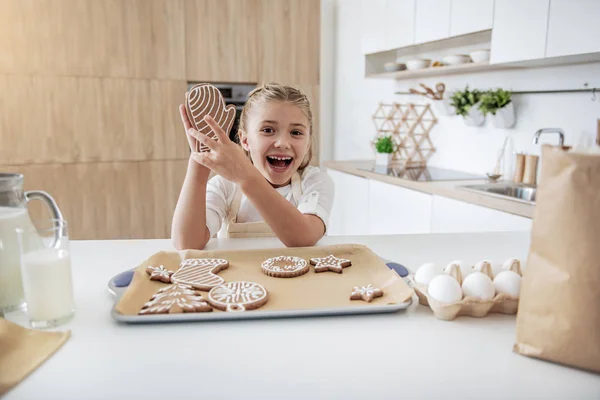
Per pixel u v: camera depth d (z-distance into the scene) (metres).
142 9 3.14
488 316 0.67
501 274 0.69
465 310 0.67
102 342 0.58
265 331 0.62
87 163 3.14
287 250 0.91
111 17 3.07
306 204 1.21
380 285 0.75
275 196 0.97
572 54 1.82
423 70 2.81
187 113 0.93
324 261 0.84
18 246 0.67
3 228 0.65
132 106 3.20
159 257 0.84
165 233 3.39
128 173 3.24
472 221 2.14
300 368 0.52
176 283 0.73
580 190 0.50
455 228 2.25
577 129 2.19
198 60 3.34
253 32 3.46
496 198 2.03
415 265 0.91
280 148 1.18
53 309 0.62
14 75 2.91
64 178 3.10
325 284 0.76
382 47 3.21
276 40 3.52
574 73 2.19
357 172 3.12
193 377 0.50
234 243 1.08
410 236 1.16
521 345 0.56
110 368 0.52
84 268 0.88
